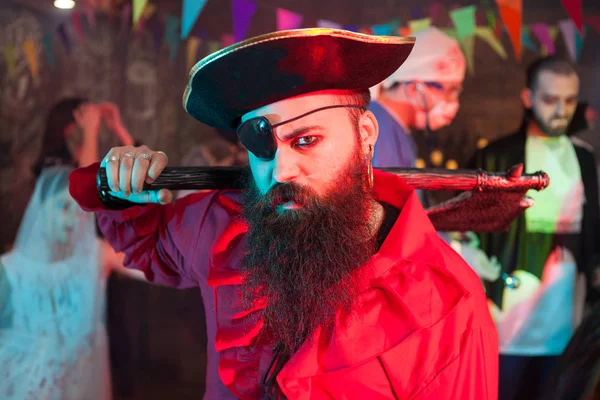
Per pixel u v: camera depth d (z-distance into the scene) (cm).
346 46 77
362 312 86
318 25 259
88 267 224
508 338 236
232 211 102
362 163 89
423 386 82
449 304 85
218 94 85
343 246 84
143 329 290
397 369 83
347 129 86
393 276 88
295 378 83
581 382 171
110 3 302
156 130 303
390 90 231
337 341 84
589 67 245
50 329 217
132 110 303
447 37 235
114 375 274
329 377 85
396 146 229
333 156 84
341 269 84
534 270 233
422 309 85
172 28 300
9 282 218
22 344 215
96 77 305
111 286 273
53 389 214
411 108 231
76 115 256
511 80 242
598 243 236
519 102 242
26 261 219
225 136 293
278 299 86
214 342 99
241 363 93
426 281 87
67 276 220
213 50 297
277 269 85
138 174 89
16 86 295
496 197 111
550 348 234
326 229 83
